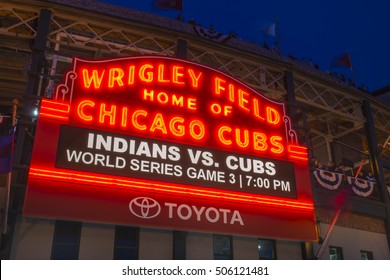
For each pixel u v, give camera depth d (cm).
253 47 2405
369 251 2019
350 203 1981
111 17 1766
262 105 1845
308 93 2383
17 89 2294
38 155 1361
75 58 1568
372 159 2244
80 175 1386
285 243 1748
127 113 1555
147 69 1670
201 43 1920
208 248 1584
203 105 1706
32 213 1280
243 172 1648
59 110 1454
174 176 1518
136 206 1416
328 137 2778
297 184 1742
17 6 1658
